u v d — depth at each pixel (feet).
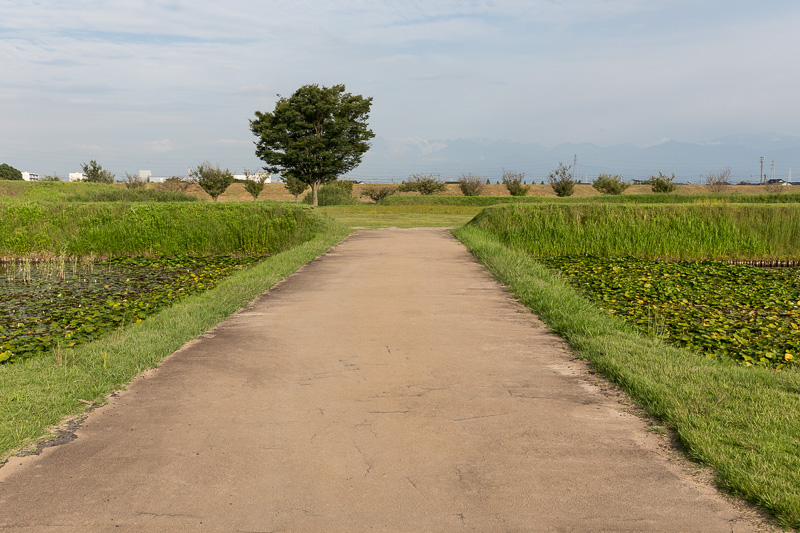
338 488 11.11
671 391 15.83
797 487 10.75
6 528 9.82
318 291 33.14
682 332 26.30
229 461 12.24
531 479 11.47
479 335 23.15
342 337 22.80
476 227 70.23
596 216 66.13
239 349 21.12
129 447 12.96
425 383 17.31
